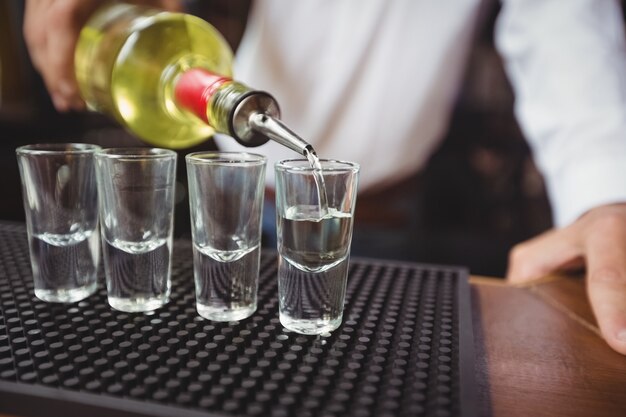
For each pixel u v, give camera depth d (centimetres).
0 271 59
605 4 83
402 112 95
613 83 78
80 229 52
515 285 63
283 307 49
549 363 48
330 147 97
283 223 48
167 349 44
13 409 40
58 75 70
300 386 41
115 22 65
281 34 92
